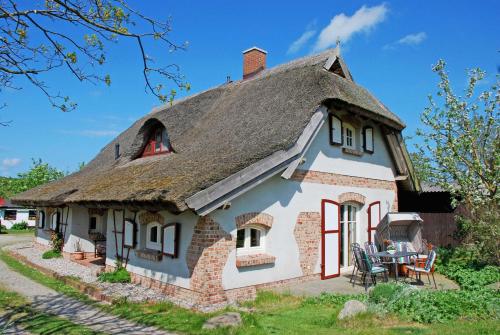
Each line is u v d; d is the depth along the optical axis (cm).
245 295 945
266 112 1223
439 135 1464
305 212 1139
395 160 1574
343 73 1469
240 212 951
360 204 1382
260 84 1491
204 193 831
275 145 1007
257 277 982
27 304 910
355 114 1296
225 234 910
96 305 900
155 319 768
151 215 1058
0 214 4288
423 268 1145
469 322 694
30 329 723
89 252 1579
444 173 1511
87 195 1244
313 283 1103
